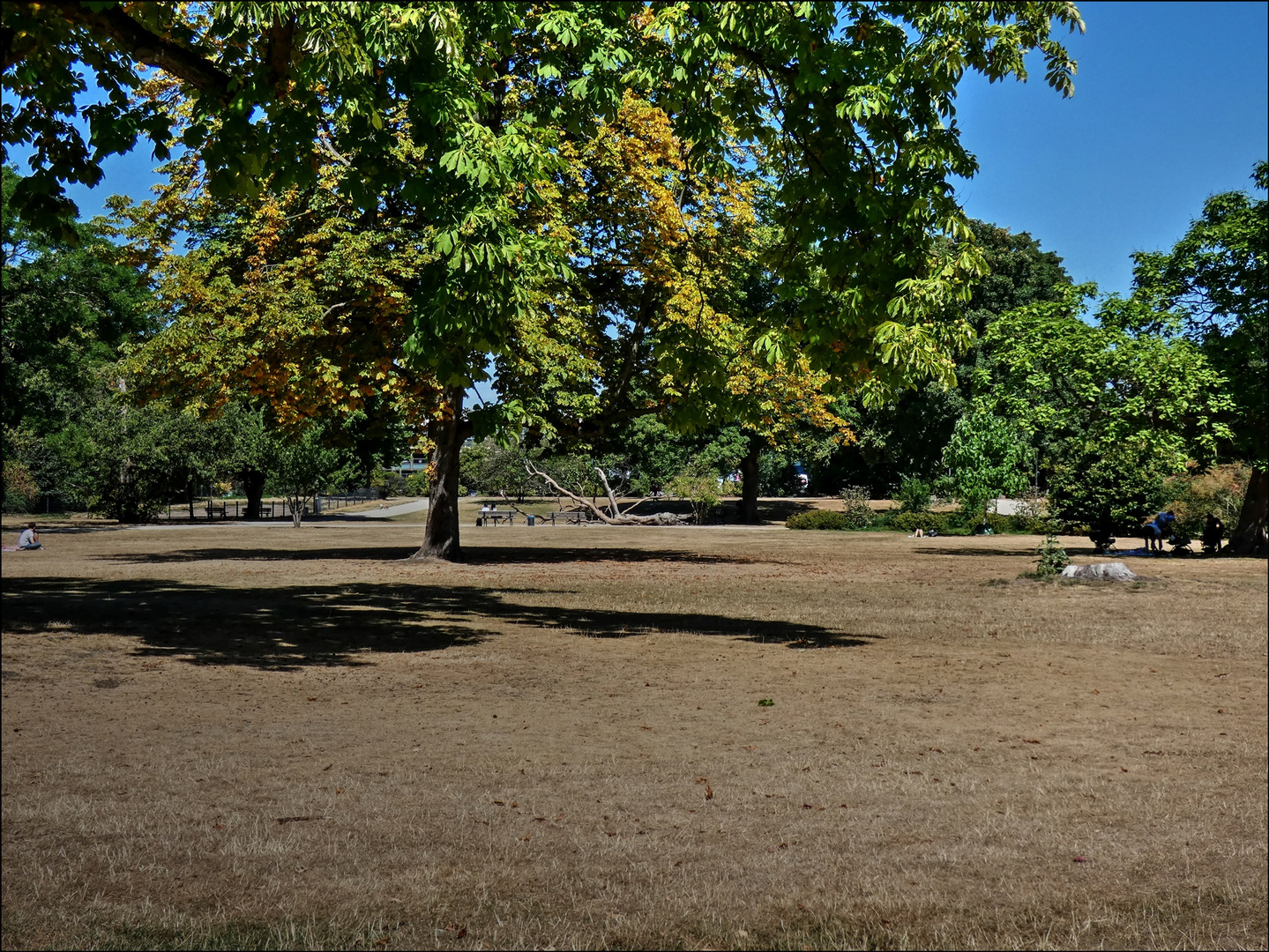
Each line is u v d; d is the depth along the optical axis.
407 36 9.81
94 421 50.53
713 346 21.61
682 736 7.71
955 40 11.64
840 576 23.19
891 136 12.22
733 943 4.34
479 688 9.52
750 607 17.14
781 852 5.39
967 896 4.86
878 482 62.66
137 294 50.53
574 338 25.95
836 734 7.88
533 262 10.94
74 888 4.68
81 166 12.01
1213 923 4.59
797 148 13.08
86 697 8.66
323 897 4.64
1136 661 11.99
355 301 21.33
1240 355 30.94
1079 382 30.59
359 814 5.75
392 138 10.66
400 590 18.94
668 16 11.97
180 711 8.20
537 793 6.21
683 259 26.27
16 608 14.48
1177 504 38.97
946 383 11.85
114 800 5.86
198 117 10.60
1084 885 5.03
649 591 19.69
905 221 12.16
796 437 49.38
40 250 44.28
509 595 18.53
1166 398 29.47
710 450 53.28
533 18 12.20
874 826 5.80
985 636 14.14
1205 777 6.88
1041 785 6.62
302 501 49.84
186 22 13.35
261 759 6.79
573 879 4.97
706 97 13.05
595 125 23.38
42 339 44.84
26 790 6.01
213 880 4.82
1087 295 32.03
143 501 51.19
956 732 8.08
